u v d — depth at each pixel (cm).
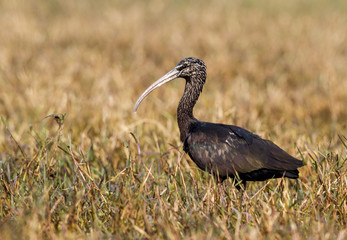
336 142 1441
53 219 893
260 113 1759
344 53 2931
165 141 1322
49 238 819
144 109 1653
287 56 2786
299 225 860
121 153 1275
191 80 1120
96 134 1456
